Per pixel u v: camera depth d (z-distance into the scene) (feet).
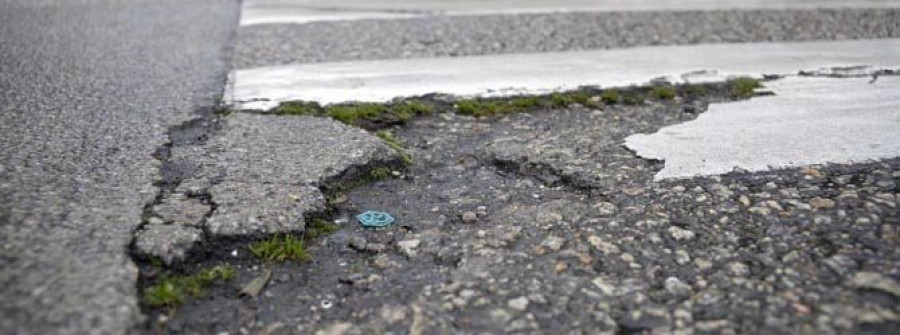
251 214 3.65
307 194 3.80
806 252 3.44
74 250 3.34
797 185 3.84
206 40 6.48
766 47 5.99
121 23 7.29
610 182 3.92
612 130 4.46
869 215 3.61
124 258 3.34
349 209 3.83
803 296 3.25
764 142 4.23
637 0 9.20
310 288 3.38
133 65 5.49
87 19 7.48
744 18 7.41
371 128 4.54
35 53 5.70
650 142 4.27
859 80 5.09
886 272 3.32
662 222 3.64
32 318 3.07
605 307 3.25
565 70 5.41
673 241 3.53
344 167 4.02
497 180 4.05
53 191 3.68
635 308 3.24
